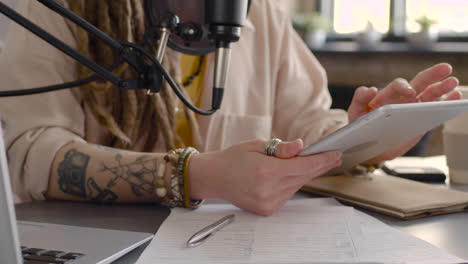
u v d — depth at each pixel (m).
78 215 0.78
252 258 0.58
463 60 3.38
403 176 1.04
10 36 1.02
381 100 0.97
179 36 0.71
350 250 0.59
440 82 0.92
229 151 0.78
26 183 0.90
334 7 4.30
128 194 0.84
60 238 0.62
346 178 0.98
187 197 0.78
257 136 1.42
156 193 0.82
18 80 0.97
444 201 0.79
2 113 0.95
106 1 1.02
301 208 0.78
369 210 0.81
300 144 0.73
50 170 0.89
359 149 0.79
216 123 1.38
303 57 1.54
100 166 0.86
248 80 1.45
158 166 0.83
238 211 0.77
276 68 1.47
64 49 0.56
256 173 0.72
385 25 4.12
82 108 1.08
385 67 3.58
